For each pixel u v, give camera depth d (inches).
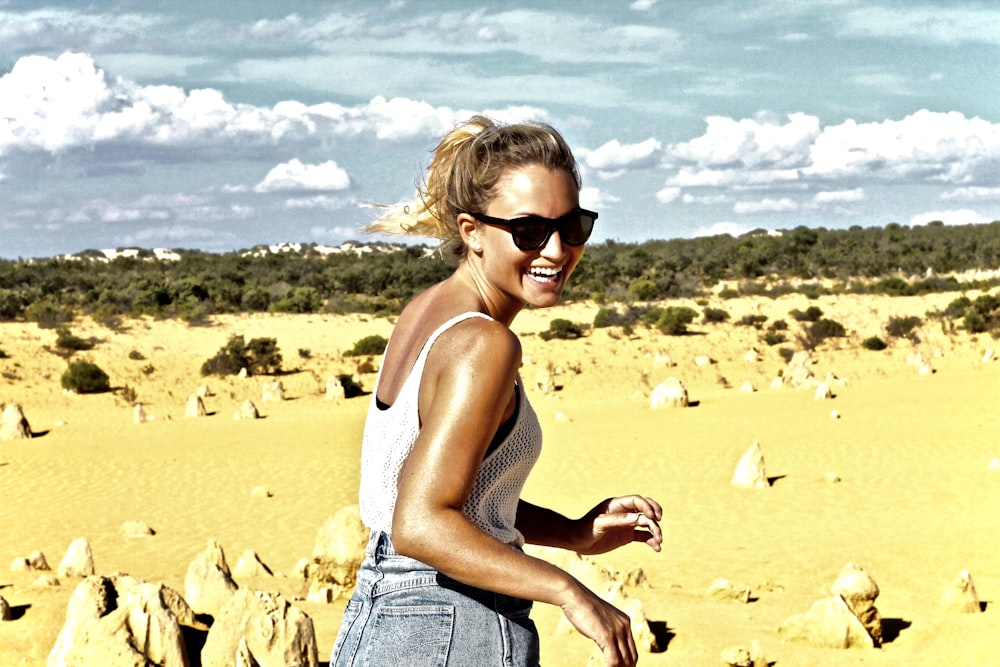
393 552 75.7
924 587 480.1
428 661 72.9
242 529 720.3
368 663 73.9
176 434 1207.6
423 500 68.0
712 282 2819.9
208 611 373.1
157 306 2134.6
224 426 1278.3
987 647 360.2
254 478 931.3
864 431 1037.2
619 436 1088.2
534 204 76.2
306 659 291.3
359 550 432.5
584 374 1727.4
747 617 405.7
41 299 2150.6
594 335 1984.5
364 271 2822.3
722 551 593.9
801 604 437.7
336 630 364.8
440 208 82.0
